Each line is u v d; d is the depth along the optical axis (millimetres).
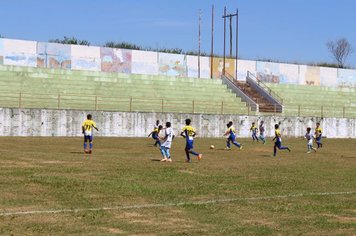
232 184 17688
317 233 10867
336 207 13859
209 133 53250
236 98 61469
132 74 60875
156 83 60438
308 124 59688
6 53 60875
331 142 51625
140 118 49688
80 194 14656
